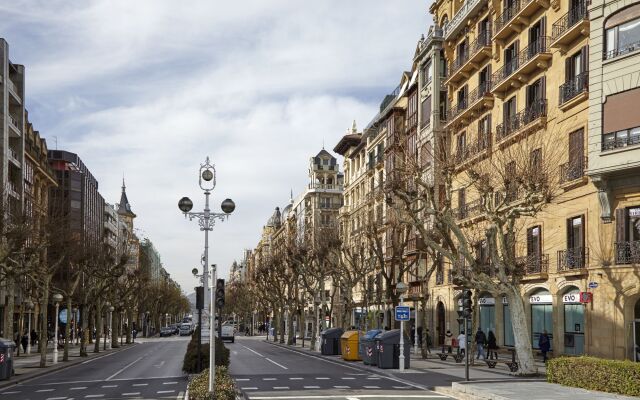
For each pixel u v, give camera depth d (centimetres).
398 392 2088
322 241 5462
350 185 7794
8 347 2733
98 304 5191
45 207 5809
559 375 2009
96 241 5994
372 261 4975
